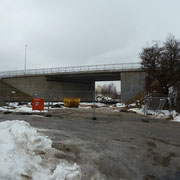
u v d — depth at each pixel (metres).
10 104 31.55
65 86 56.53
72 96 57.66
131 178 5.18
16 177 3.96
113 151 7.49
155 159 6.81
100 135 10.46
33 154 5.29
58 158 5.87
